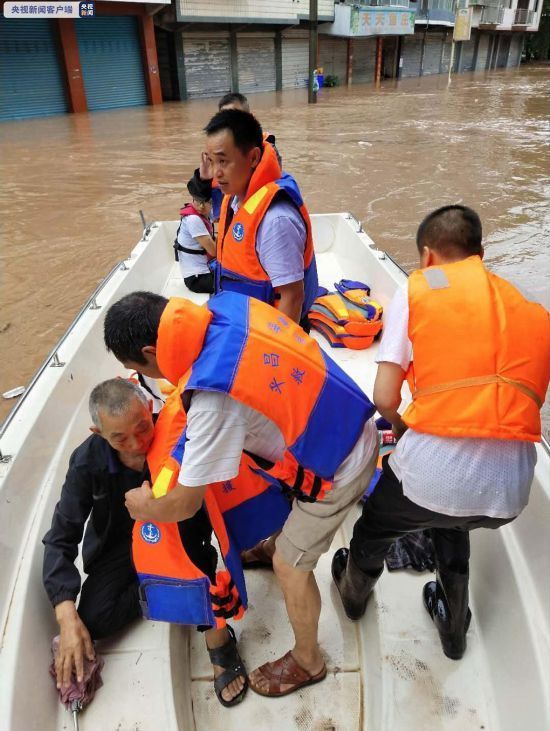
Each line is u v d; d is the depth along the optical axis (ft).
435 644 5.61
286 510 5.58
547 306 17.71
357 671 5.80
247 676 5.67
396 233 24.32
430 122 50.78
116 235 23.72
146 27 58.29
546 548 5.00
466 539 5.02
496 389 4.00
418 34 97.86
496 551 5.67
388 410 4.60
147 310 4.14
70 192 29.60
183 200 28.19
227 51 68.23
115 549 5.78
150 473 4.97
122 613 5.51
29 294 18.88
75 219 25.67
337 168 34.91
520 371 4.04
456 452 4.15
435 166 35.24
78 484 5.34
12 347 15.93
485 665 5.42
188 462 4.05
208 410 4.00
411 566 6.34
